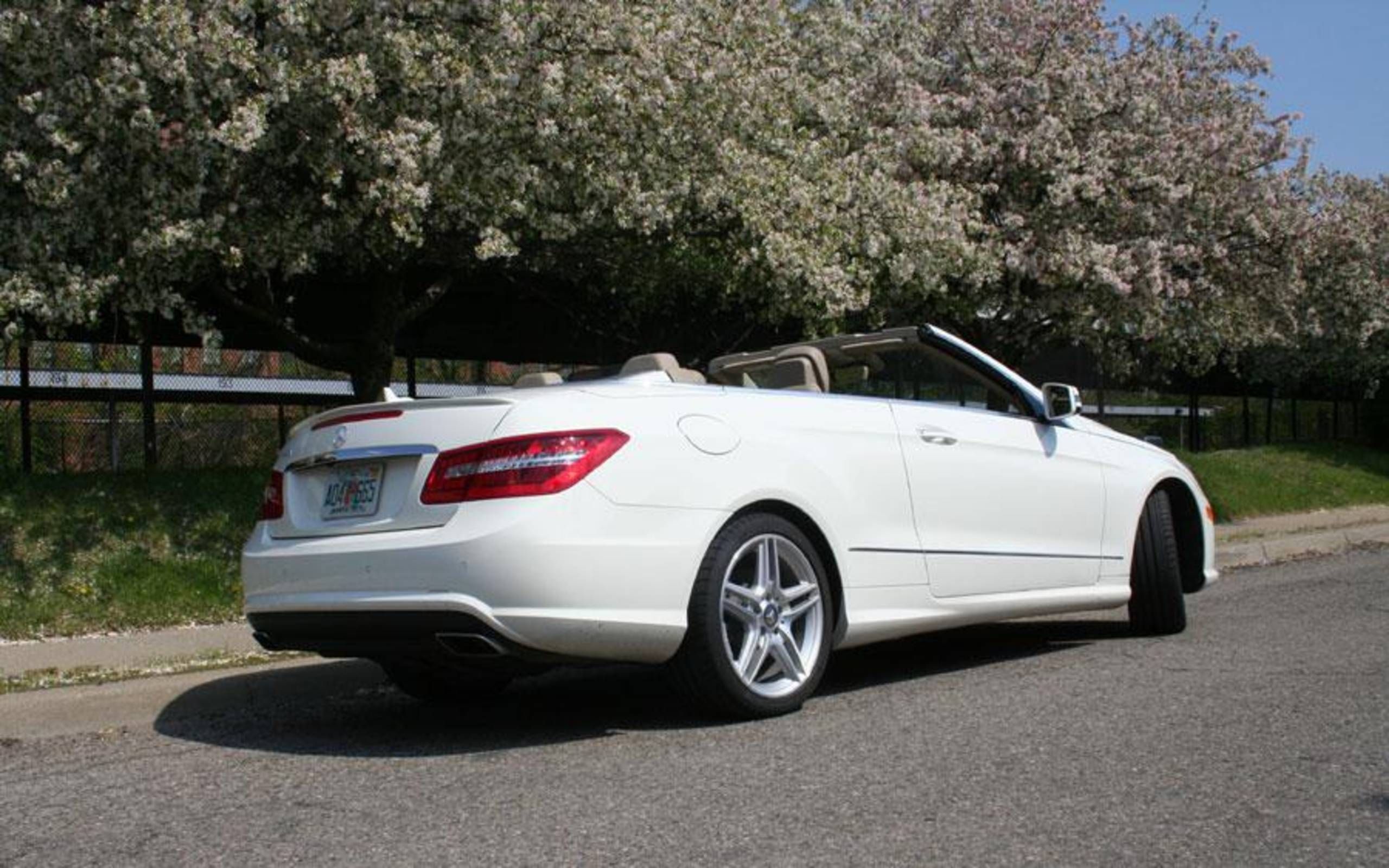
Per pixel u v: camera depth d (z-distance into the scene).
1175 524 7.62
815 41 11.93
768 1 10.76
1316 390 28.47
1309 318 18.20
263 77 8.44
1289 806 3.74
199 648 7.04
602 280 12.62
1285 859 3.28
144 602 8.12
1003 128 13.72
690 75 9.80
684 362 14.00
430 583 4.54
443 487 4.66
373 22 8.64
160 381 12.09
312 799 4.14
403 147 8.48
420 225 9.87
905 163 13.04
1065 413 6.71
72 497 9.14
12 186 8.62
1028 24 14.18
